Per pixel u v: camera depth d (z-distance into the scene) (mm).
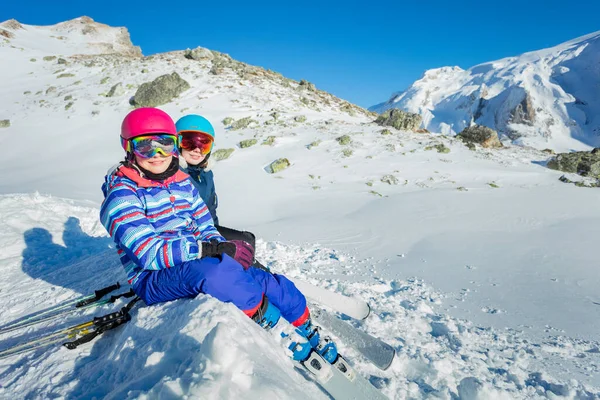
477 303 5168
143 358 1643
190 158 3684
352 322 3477
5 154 27594
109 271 4164
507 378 2840
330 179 19094
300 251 7145
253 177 20234
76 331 2240
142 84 34500
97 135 29516
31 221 6418
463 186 17078
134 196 2156
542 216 13016
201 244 2084
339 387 1960
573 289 6211
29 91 38500
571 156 19828
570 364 3258
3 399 1830
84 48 69625
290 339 2088
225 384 1223
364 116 38750
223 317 1667
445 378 2637
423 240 10414
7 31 62562
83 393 1719
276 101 35031
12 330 2643
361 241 10266
